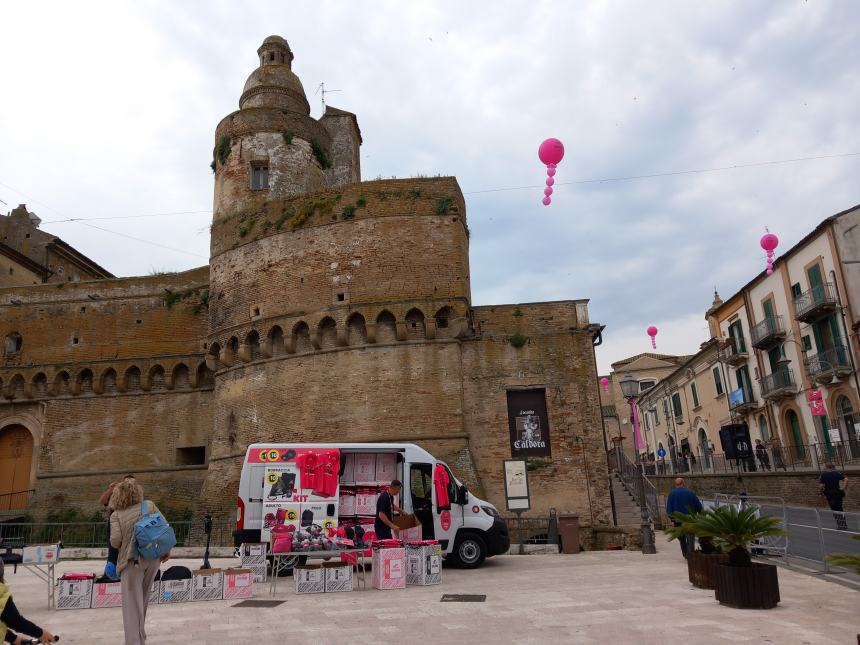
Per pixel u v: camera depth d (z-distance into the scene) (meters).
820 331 36.22
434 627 8.98
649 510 26.56
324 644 8.12
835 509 22.06
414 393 24.97
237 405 27.41
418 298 25.67
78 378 32.94
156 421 31.89
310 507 15.96
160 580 11.82
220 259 29.77
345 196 27.36
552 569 15.82
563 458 24.59
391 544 13.01
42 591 14.41
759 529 10.22
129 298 34.00
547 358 25.75
